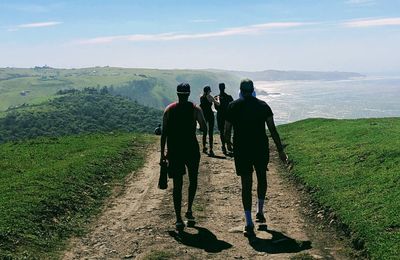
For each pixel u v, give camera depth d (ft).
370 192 18.98
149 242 16.01
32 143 43.98
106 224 18.44
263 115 16.21
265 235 16.46
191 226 17.79
